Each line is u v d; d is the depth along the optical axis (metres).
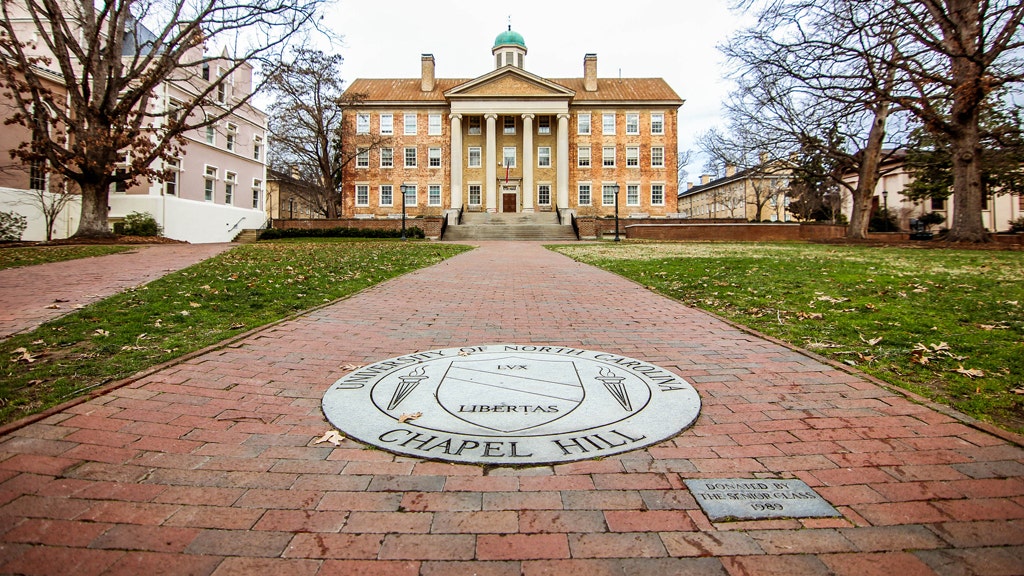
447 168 48.28
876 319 6.13
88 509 2.34
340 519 2.29
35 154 19.02
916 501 2.41
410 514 2.33
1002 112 21.30
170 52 21.06
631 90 50.25
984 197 33.44
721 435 3.13
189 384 3.99
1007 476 2.63
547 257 16.67
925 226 40.12
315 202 54.84
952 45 17.77
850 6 16.20
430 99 48.19
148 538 2.14
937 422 3.29
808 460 2.82
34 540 2.12
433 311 7.13
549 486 2.56
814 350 5.02
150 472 2.67
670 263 13.30
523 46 54.28
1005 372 4.16
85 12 20.73
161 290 7.89
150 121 27.39
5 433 3.05
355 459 2.82
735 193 66.38
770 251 17.92
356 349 5.09
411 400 3.64
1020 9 14.67
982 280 8.62
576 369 4.37
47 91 18.91
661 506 2.38
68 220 25.70
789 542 2.12
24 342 5.01
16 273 9.94
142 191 27.64
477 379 4.10
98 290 8.02
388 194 48.41
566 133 46.56
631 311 7.20
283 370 4.38
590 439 3.03
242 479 2.62
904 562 1.99
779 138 26.67
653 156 48.41
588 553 2.06
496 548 2.09
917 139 25.58
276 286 8.64
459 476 2.65
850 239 25.53
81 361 4.47
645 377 4.16
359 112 48.19
